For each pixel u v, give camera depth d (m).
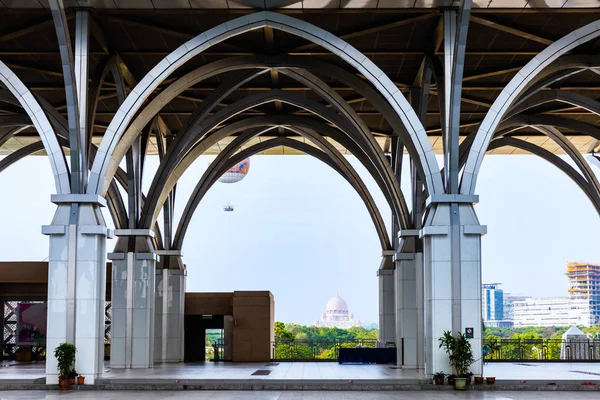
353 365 40.16
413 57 32.47
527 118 41.16
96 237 26.77
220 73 33.56
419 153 26.86
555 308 173.00
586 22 28.89
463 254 26.39
